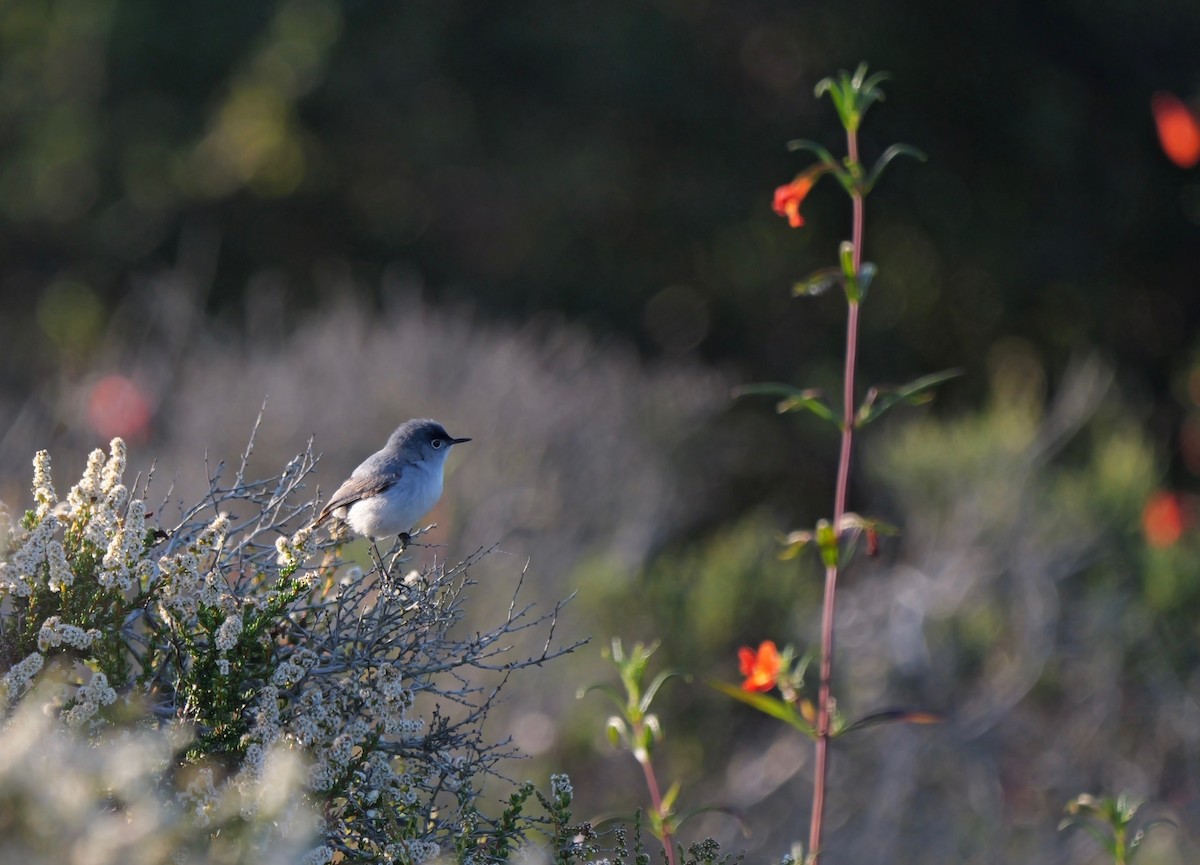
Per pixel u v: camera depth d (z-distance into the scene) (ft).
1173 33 73.10
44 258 80.64
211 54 76.59
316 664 16.26
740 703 41.93
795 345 78.74
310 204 79.66
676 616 42.98
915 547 45.70
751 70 76.69
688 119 74.59
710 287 78.28
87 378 55.62
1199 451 69.36
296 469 22.91
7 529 15.80
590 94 73.92
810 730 20.68
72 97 77.92
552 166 74.74
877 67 73.77
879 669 40.81
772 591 44.09
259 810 14.02
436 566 18.80
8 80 79.66
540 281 75.72
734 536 52.01
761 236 78.54
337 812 16.35
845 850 37.65
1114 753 39.24
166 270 74.38
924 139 75.10
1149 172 74.54
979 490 44.24
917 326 79.56
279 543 16.63
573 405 54.39
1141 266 76.64
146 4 76.23
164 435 52.80
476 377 53.11
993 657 41.16
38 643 15.40
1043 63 74.49
